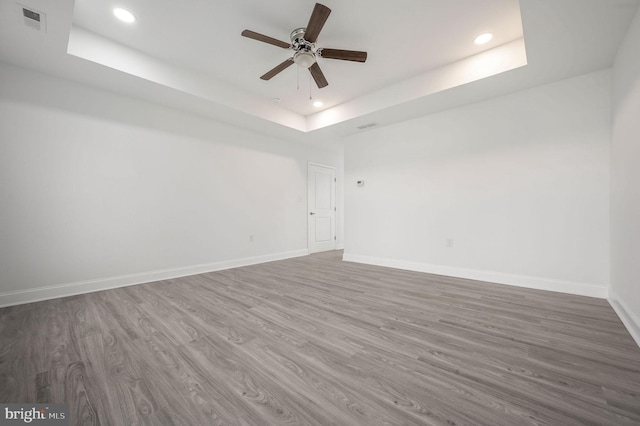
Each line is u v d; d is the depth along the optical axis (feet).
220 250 13.47
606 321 6.63
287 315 7.14
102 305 7.97
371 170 14.71
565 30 6.68
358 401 3.85
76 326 6.43
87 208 9.49
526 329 6.21
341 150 20.01
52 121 8.85
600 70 8.48
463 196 11.35
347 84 11.35
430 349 5.32
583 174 8.76
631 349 5.24
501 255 10.39
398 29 7.90
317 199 19.40
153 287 10.01
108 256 9.93
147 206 10.97
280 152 16.66
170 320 6.81
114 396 3.95
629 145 6.46
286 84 11.47
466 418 3.50
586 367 4.64
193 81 10.39
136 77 9.05
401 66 9.91
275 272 12.67
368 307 7.75
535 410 3.62
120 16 7.43
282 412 3.64
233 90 11.64
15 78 8.25
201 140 12.75
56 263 8.85
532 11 6.11
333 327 6.38
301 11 7.23
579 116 8.82
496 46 8.74
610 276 8.24
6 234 8.03
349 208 15.80
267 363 4.85
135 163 10.66
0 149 7.97
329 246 20.47
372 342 5.63
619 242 7.25
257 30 8.02
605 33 6.77
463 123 11.34
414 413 3.60
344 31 7.99
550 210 9.34
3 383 4.23
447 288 9.71
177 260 11.85
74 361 4.88
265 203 15.72
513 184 10.09
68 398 3.90
